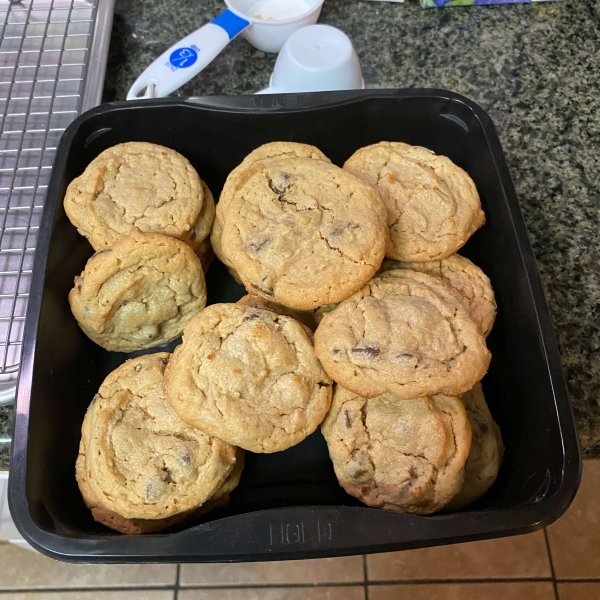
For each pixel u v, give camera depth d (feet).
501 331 3.45
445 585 4.02
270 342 3.06
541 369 2.91
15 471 2.62
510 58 5.01
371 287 3.21
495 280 3.55
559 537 4.07
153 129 3.73
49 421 2.97
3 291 3.84
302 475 3.37
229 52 4.95
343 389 3.17
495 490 3.18
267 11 4.94
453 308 3.13
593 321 3.84
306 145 3.74
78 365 3.46
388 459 3.01
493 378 3.50
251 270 3.15
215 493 3.09
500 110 4.75
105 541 2.41
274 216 3.30
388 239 3.38
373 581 4.04
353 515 2.46
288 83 4.29
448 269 3.51
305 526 2.44
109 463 2.91
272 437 2.93
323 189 3.33
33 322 3.00
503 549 4.06
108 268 3.27
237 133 3.77
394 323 3.02
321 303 3.09
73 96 4.49
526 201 4.34
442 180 3.59
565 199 4.35
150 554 2.39
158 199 3.55
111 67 4.81
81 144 3.59
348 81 4.31
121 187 3.53
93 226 3.39
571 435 2.67
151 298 3.49
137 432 3.03
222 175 4.07
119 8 5.11
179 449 2.97
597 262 4.09
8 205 3.94
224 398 2.92
